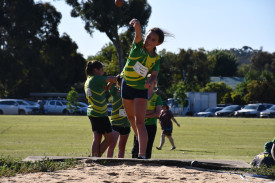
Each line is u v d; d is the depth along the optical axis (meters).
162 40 18.02
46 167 15.99
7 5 192.00
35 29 192.12
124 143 25.80
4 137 51.06
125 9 175.38
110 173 15.02
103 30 174.50
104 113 23.45
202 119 107.44
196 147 43.62
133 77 18.52
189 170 16.31
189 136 57.12
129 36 180.75
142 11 176.38
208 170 17.11
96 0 167.75
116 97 25.19
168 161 17.70
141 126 18.97
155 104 24.83
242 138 54.34
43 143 44.06
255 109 145.38
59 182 13.17
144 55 18.09
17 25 189.75
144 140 18.84
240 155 36.28
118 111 25.34
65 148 39.06
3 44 194.75
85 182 13.18
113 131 25.12
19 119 90.44
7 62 192.00
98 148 23.91
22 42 191.12
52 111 139.75
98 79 23.06
